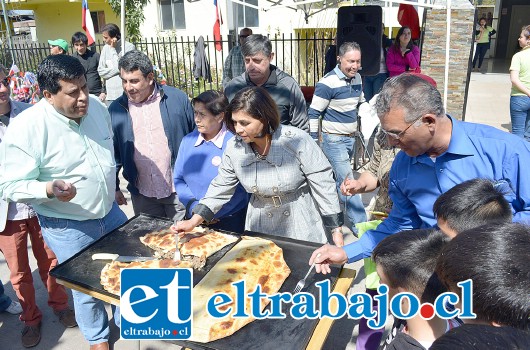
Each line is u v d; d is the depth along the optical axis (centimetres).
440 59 574
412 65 675
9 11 1594
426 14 567
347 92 394
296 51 1173
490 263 91
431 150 176
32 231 290
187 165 280
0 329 314
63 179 238
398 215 203
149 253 223
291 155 232
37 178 236
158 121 310
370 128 525
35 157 226
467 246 97
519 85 561
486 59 1770
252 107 213
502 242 94
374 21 561
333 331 300
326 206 239
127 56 294
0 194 228
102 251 226
